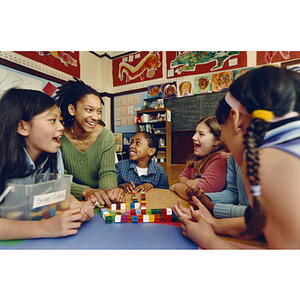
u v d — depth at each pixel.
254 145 0.35
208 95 3.05
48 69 2.90
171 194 0.85
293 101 0.35
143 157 1.21
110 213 0.63
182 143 3.32
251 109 0.38
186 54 3.24
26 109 0.56
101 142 0.96
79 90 0.88
